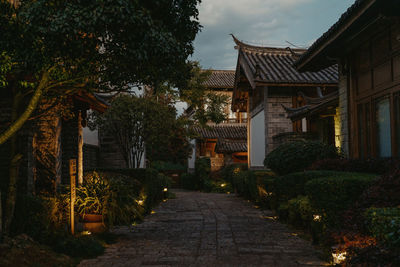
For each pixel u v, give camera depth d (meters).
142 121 18.38
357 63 9.95
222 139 32.62
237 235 8.36
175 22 6.25
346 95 10.41
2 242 5.76
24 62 5.29
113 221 8.32
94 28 4.85
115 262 6.00
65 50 5.11
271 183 12.82
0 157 8.38
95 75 6.52
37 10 4.73
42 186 9.80
